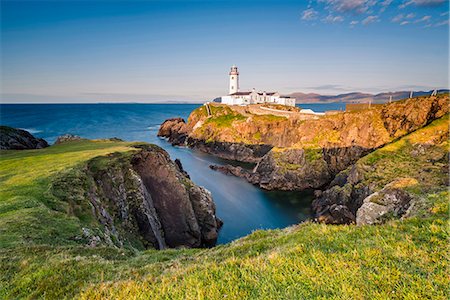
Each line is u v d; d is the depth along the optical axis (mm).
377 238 8914
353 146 69438
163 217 37438
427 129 58625
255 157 93312
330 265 7500
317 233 10945
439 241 7906
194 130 117625
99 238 19125
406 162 51656
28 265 11555
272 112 114562
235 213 50250
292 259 8359
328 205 50094
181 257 14062
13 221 16656
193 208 41188
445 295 5629
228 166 79188
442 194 12914
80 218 21750
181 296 7129
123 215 29656
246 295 6738
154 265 12055
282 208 53188
